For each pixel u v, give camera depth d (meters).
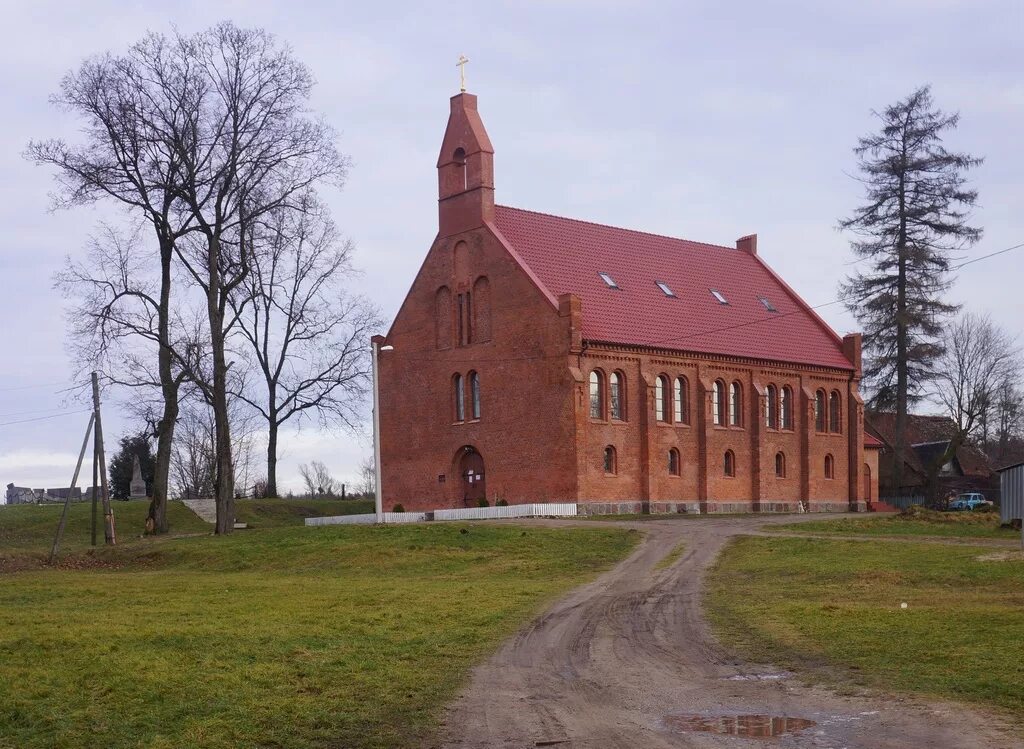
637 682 19.98
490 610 29.75
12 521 73.88
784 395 76.44
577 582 37.72
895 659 21.19
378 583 38.84
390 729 16.73
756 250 86.62
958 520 55.84
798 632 25.02
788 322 80.19
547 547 47.75
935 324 86.00
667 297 72.94
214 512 78.50
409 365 71.94
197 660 21.70
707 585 35.78
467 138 68.56
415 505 71.06
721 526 55.06
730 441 71.81
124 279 62.91
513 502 65.12
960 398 97.12
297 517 80.69
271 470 85.94
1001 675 19.25
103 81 58.34
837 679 19.75
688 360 69.44
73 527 72.31
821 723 16.52
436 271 70.44
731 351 72.44
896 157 86.25
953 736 15.44
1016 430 121.19
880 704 17.64
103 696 18.75
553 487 63.06
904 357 86.19
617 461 64.69
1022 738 15.23
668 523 56.72
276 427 85.50
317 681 19.89
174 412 67.75
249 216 60.56
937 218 86.06
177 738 16.31
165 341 64.25
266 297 81.19
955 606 27.89
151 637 24.45
